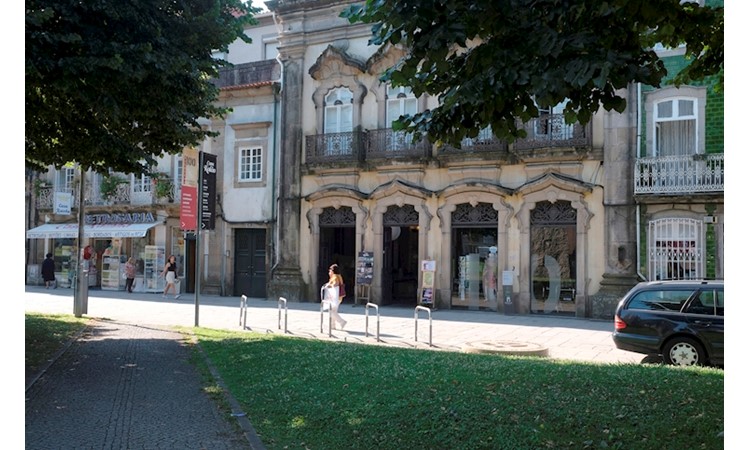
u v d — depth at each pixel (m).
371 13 5.78
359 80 23.94
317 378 9.11
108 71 9.17
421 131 6.45
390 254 23.84
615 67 5.12
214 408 7.91
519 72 5.44
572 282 20.08
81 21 9.50
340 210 24.39
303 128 25.17
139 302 24.42
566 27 5.60
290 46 25.34
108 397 8.37
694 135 18.58
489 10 5.48
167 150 12.98
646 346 11.45
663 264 18.67
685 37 6.83
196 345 12.98
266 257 26.39
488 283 21.52
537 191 20.41
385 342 14.18
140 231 29.30
